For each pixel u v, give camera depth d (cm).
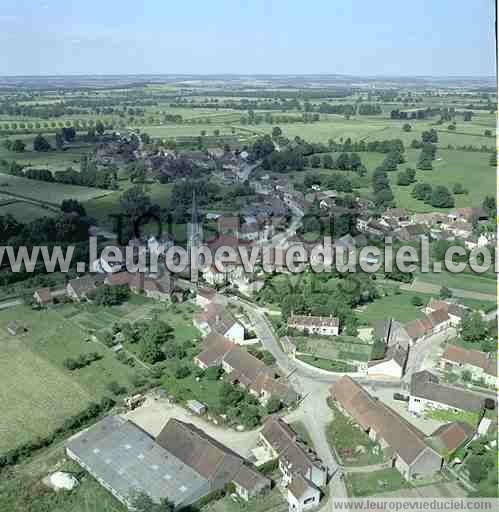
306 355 18250
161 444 13338
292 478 12281
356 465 13150
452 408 14775
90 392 16100
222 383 16638
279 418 14750
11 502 11956
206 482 12106
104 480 12312
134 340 18950
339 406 15438
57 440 14025
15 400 15600
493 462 12862
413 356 18275
